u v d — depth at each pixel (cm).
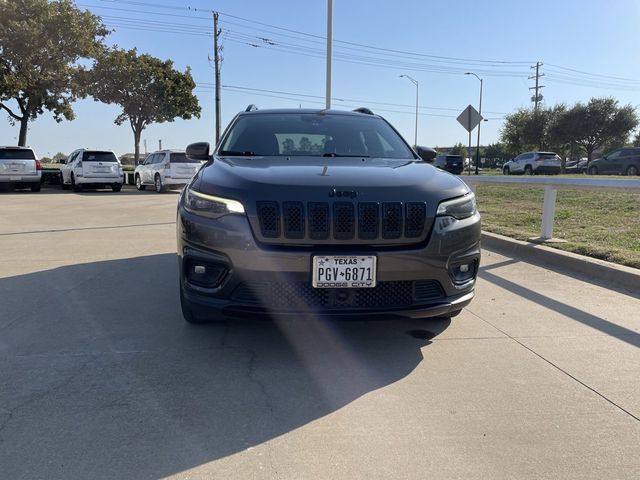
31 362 344
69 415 277
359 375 331
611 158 2780
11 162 1969
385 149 473
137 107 3170
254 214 319
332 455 244
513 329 417
